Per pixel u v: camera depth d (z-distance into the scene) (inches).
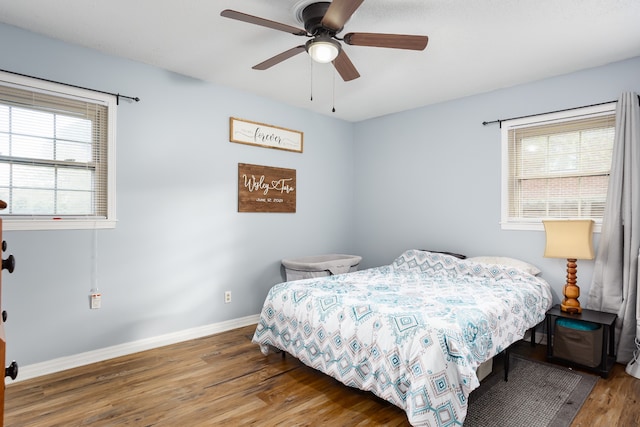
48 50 102.0
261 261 152.6
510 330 91.5
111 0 84.0
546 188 131.0
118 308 114.4
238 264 144.6
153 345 121.1
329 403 86.0
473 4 83.4
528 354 117.1
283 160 160.6
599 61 114.9
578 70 122.3
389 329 78.6
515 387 93.4
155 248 122.3
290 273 151.4
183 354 115.7
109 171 112.4
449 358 70.6
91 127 110.5
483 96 145.1
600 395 89.2
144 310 119.8
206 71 125.9
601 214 118.9
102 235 111.4
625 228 108.6
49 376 99.4
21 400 86.4
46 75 101.5
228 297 141.2
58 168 105.1
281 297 106.2
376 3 82.7
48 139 103.3
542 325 127.3
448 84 135.6
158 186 123.0
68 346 105.0
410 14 87.5
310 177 171.9
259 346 123.2
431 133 161.2
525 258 133.9
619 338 108.3
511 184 138.8
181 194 128.3
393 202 175.5
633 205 107.7
